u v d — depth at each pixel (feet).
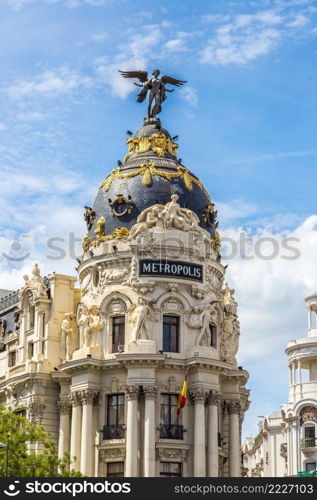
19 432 278.05
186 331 317.22
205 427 311.68
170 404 312.09
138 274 317.22
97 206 335.88
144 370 307.58
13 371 344.69
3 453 265.34
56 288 341.41
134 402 305.32
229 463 322.96
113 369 313.32
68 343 332.60
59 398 328.49
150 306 315.58
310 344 435.53
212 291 327.88
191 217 325.42
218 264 332.19
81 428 313.53
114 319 320.50
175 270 318.65
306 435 424.46
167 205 322.96
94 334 320.09
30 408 328.08
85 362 312.09
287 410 435.53
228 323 333.83
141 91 353.92
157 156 338.95
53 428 328.08
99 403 313.73
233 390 327.47
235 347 335.67
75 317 337.52
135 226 321.32
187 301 318.65
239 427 329.93
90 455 308.81
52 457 271.08
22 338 347.15
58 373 325.62
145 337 311.88
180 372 313.94
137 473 300.81
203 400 311.06
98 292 324.19
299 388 433.07
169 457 305.53
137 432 303.27
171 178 332.39
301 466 421.59
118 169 338.34
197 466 304.71
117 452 306.76
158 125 350.84
